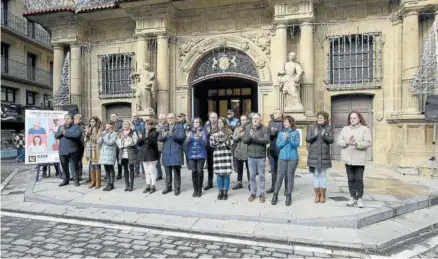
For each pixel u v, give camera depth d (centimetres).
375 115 1243
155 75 1432
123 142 817
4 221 626
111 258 448
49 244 502
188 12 1415
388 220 613
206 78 1441
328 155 682
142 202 716
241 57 1395
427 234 564
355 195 654
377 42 1234
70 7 1462
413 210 674
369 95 1263
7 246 494
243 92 1608
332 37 1273
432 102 982
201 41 1416
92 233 556
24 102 2723
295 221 582
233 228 565
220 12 1386
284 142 671
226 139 721
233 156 852
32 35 2830
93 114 1595
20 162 1627
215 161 719
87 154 863
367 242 500
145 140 796
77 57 1562
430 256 470
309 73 1221
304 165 1161
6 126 2384
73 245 498
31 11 1500
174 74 1441
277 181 680
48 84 3023
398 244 516
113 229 578
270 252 474
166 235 546
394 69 1213
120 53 1551
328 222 571
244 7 1348
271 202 686
